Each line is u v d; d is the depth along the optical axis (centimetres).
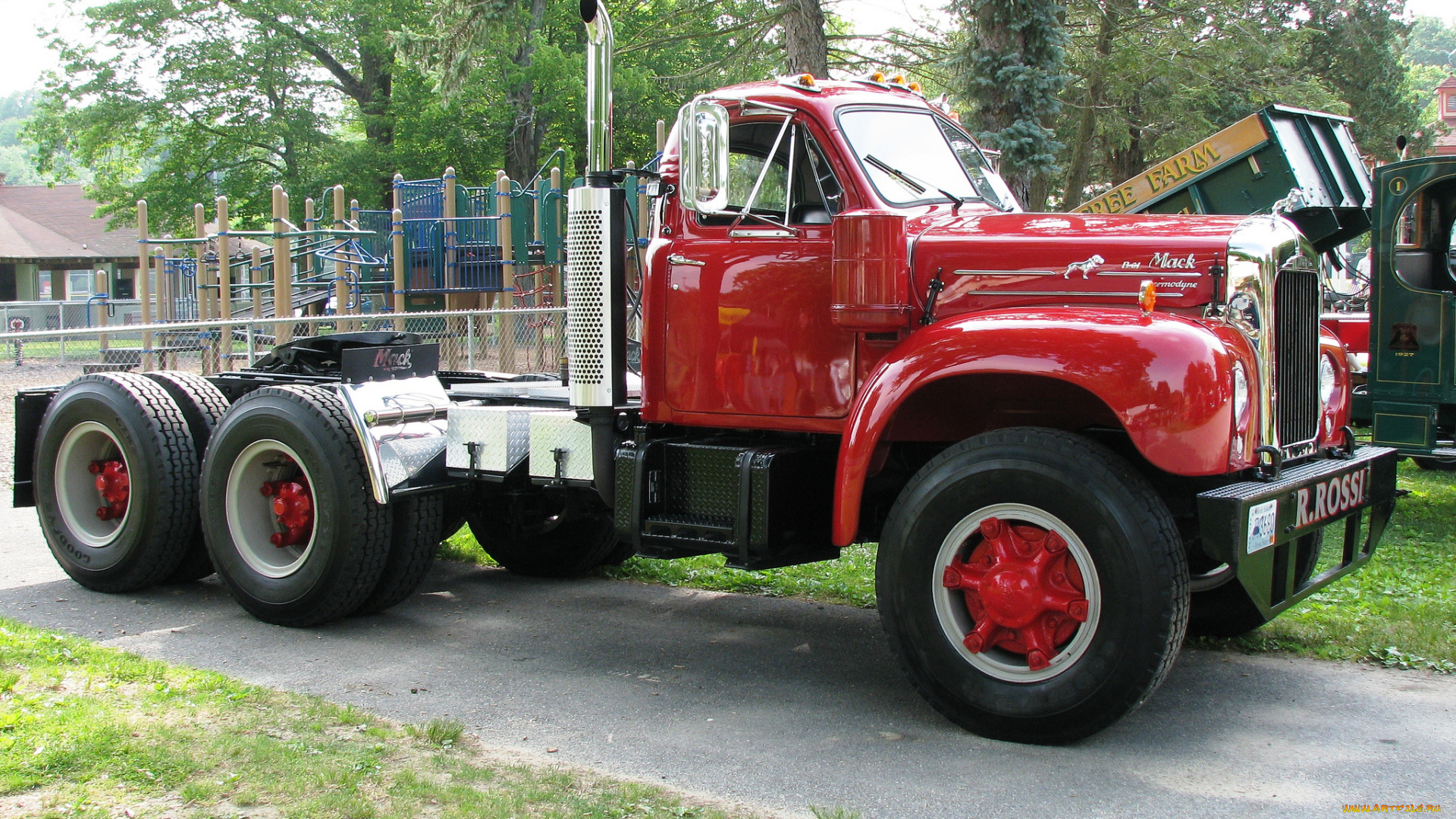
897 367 399
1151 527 363
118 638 521
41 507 621
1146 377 359
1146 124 2381
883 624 416
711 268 465
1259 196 893
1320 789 348
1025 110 1187
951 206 476
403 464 529
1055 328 375
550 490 539
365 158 3064
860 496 405
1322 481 410
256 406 541
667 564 661
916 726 409
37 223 4275
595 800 334
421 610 580
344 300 1669
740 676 471
